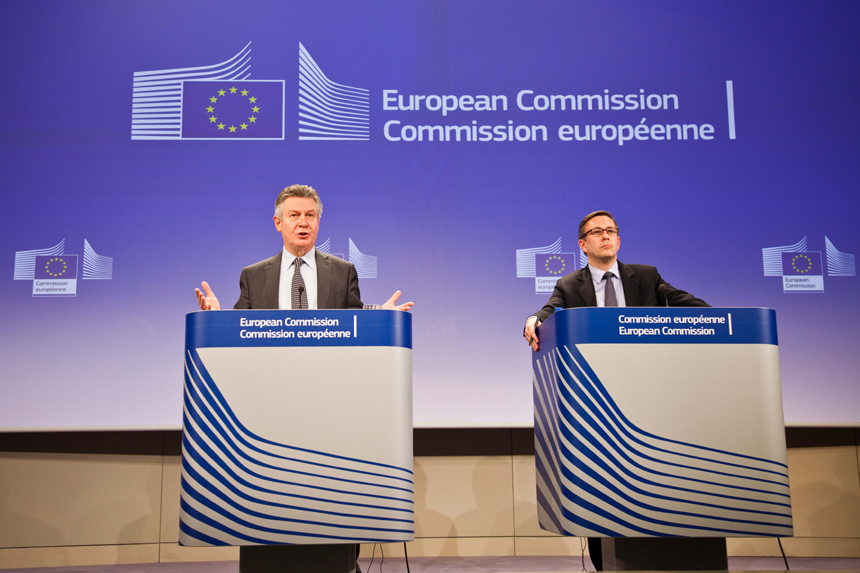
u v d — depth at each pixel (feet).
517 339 10.13
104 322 9.87
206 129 10.43
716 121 10.69
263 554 4.71
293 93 10.59
